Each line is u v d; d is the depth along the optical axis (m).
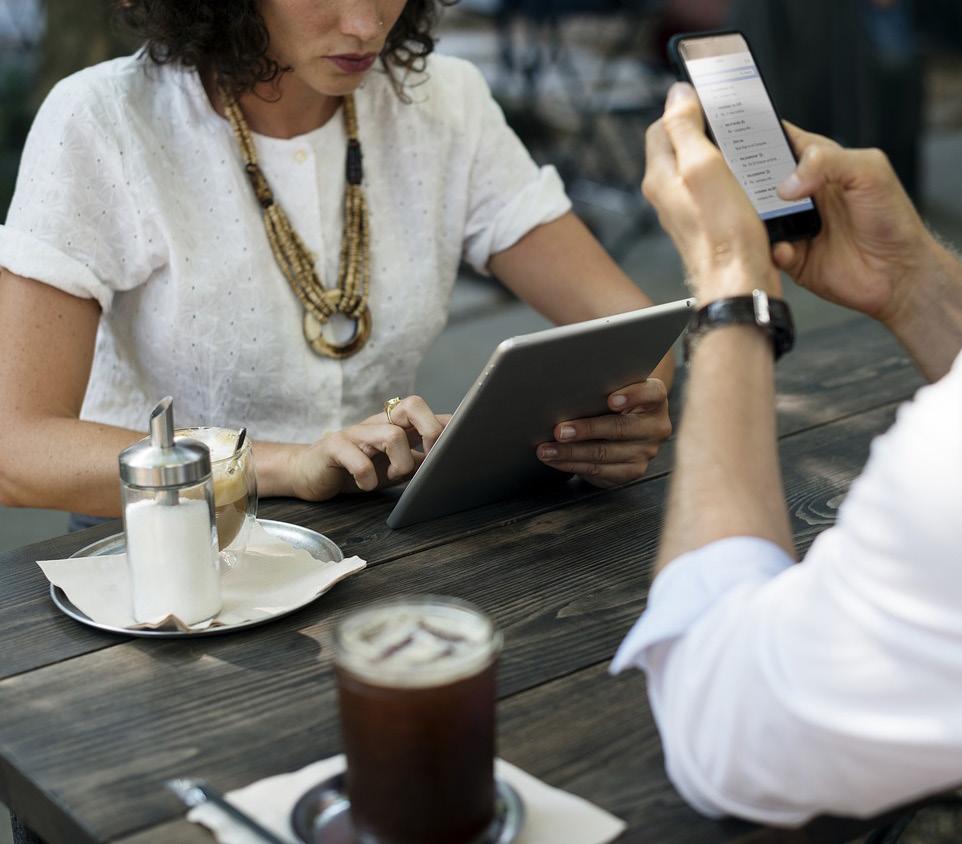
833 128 4.91
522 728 0.97
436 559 1.29
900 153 5.49
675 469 0.92
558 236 1.96
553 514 1.40
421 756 0.79
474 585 1.23
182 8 1.62
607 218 5.55
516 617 1.16
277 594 1.19
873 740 0.72
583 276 1.94
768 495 0.89
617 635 1.12
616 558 1.28
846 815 0.88
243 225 1.73
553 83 7.50
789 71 4.82
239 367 1.76
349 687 0.80
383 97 1.86
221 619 1.14
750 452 0.89
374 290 1.85
